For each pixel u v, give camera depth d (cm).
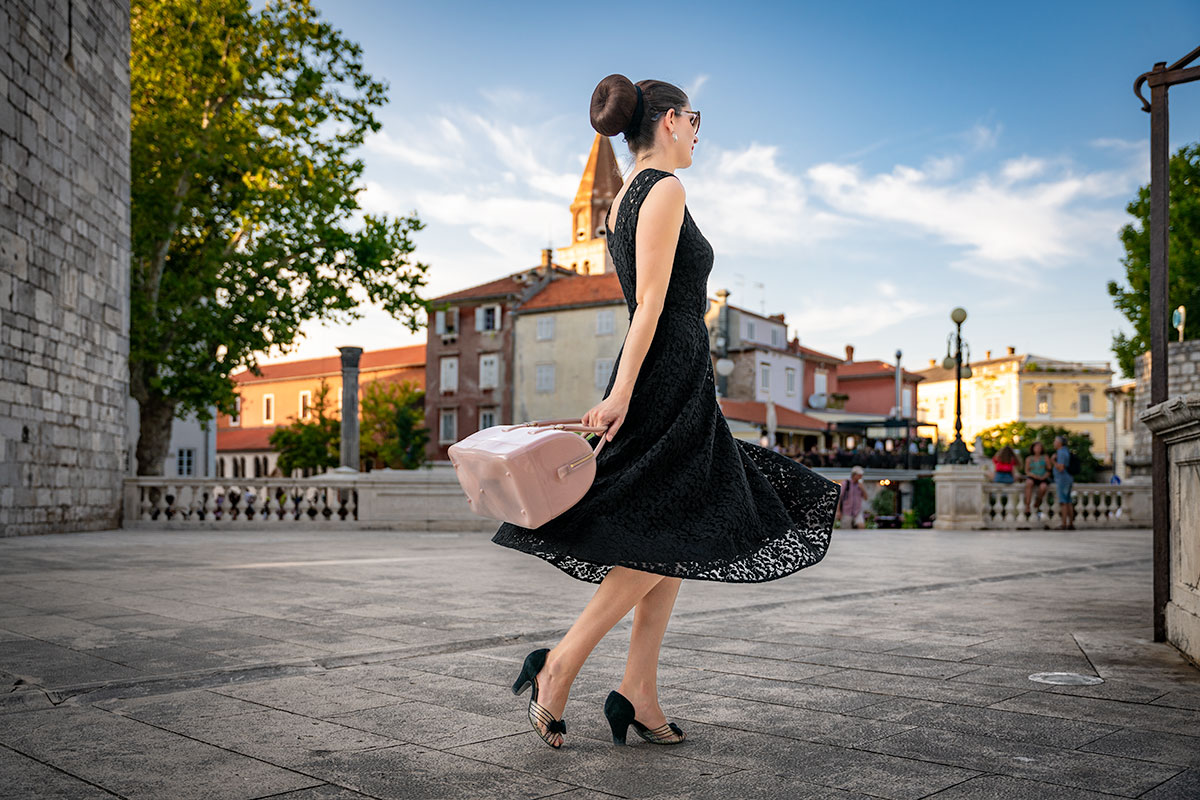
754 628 491
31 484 1350
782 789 225
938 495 1862
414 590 669
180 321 2298
